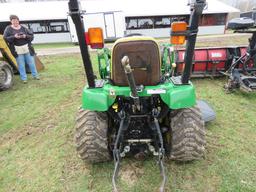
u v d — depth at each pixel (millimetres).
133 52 2061
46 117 4211
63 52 13484
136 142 2479
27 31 6141
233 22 4477
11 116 4395
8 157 3102
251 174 2498
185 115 2383
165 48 3234
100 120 2463
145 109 2434
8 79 6078
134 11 20984
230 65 5293
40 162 2939
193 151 2424
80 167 2766
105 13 17922
